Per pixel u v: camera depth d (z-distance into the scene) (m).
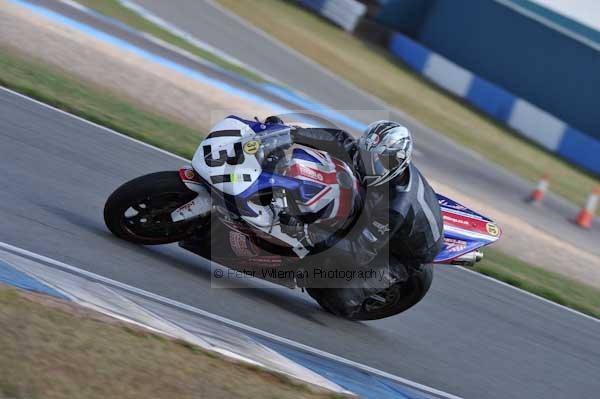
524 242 43.28
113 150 29.25
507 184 60.09
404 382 20.06
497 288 30.36
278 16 91.12
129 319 16.17
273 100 54.00
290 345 19.16
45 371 13.01
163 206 19.92
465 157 64.44
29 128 27.47
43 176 23.47
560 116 90.25
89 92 37.44
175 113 41.47
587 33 89.44
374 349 21.42
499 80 97.38
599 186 76.94
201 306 18.97
